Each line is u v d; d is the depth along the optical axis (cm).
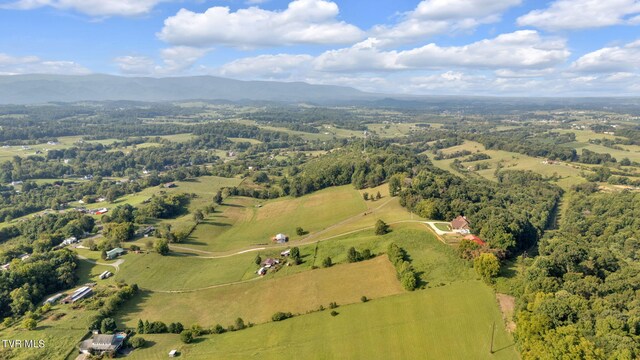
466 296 10350
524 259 12119
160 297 12912
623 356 7144
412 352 8769
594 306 9056
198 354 9569
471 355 8469
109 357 9575
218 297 12644
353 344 9250
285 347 9462
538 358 7738
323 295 11625
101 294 12644
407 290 11044
